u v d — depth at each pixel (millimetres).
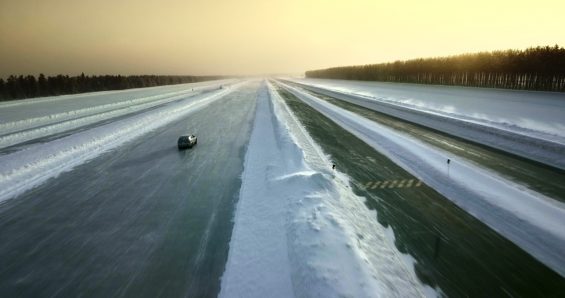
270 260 10070
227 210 14148
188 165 20797
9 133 31625
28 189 16953
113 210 14352
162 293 8922
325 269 8906
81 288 9211
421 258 10188
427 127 30641
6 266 10320
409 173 18531
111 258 10672
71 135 30406
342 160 21141
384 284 8727
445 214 13234
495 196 14383
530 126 25875
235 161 21484
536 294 8516
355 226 11875
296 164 19344
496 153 21188
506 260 10000
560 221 11938
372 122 34062
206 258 10539
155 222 13141
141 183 17672
